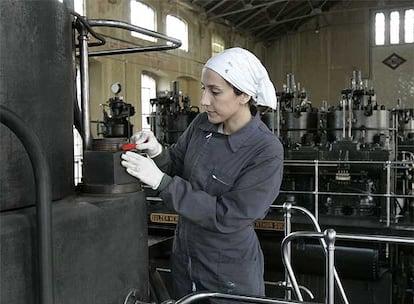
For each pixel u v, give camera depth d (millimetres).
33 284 938
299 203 5562
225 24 17641
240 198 1442
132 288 1233
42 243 869
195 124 1739
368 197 5082
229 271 1589
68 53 1246
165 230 4738
